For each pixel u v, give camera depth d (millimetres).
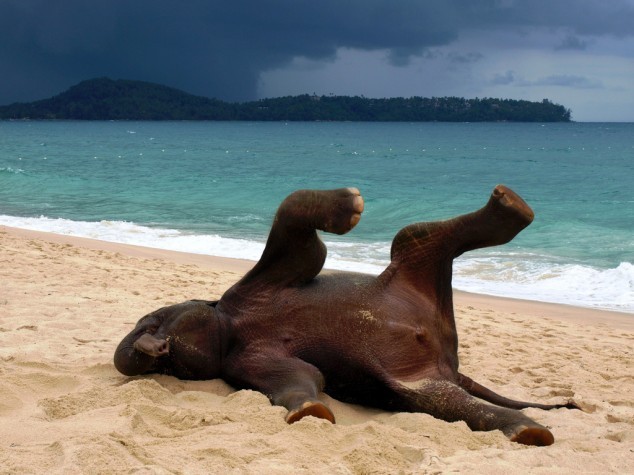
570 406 6012
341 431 4602
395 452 4340
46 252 14078
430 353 5383
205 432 4559
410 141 108750
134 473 3740
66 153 67438
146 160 58188
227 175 42125
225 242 18391
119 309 9016
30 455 4000
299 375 5227
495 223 5277
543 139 121500
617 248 18312
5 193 30297
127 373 5723
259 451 4234
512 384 6910
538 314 11531
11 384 5465
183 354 5621
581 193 34062
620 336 9977
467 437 4754
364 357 5273
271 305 5598
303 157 65125
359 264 15391
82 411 4957
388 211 26078
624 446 4895
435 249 5488
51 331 7625
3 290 9891
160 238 18938
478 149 83688
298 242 5430
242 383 5527
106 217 23609
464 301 12477
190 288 11148
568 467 4375
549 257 16938
